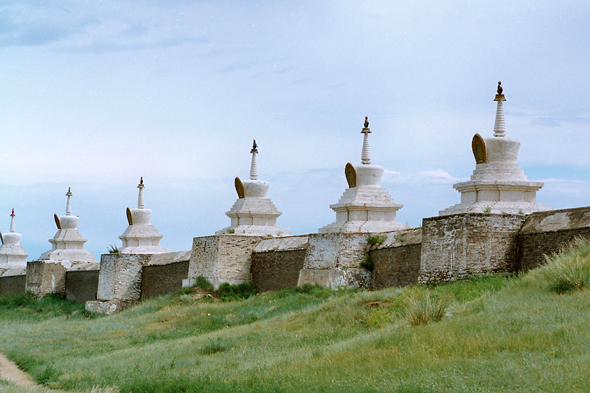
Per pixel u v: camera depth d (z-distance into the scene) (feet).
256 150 165.48
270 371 70.85
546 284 83.71
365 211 133.08
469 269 98.58
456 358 61.93
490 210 103.91
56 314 192.85
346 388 58.95
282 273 142.51
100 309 181.68
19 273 242.17
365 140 138.21
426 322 77.97
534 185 108.17
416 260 113.39
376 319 87.15
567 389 50.65
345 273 123.34
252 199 161.79
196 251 159.33
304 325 98.07
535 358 58.13
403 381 58.34
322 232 136.26
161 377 75.10
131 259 185.68
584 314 68.44
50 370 88.89
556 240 94.38
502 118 112.16
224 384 67.36
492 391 52.90
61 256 220.02
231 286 150.20
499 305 77.97
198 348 93.50
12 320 184.24
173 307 145.07
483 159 110.73
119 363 90.12
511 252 100.22
